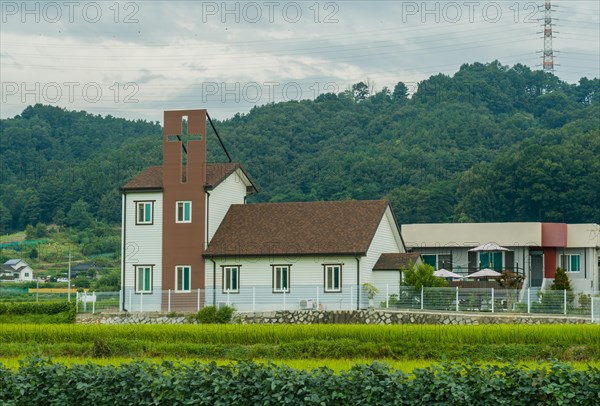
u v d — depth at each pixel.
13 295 152.62
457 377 36.62
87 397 38.72
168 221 96.00
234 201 102.06
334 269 91.62
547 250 113.94
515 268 112.50
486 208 178.12
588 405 35.41
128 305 95.19
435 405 36.06
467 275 107.56
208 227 95.81
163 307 94.31
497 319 79.88
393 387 36.66
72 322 90.56
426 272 87.69
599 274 116.81
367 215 96.31
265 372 37.69
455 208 184.25
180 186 96.06
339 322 85.25
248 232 96.44
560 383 35.81
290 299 91.62
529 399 35.94
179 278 95.38
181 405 37.53
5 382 39.88
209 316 86.75
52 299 132.88
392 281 93.88
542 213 174.00
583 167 175.12
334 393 36.59
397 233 102.38
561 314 81.00
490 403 35.91
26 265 191.12
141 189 96.31
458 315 81.19
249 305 93.06
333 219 96.38
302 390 36.69
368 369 37.44
